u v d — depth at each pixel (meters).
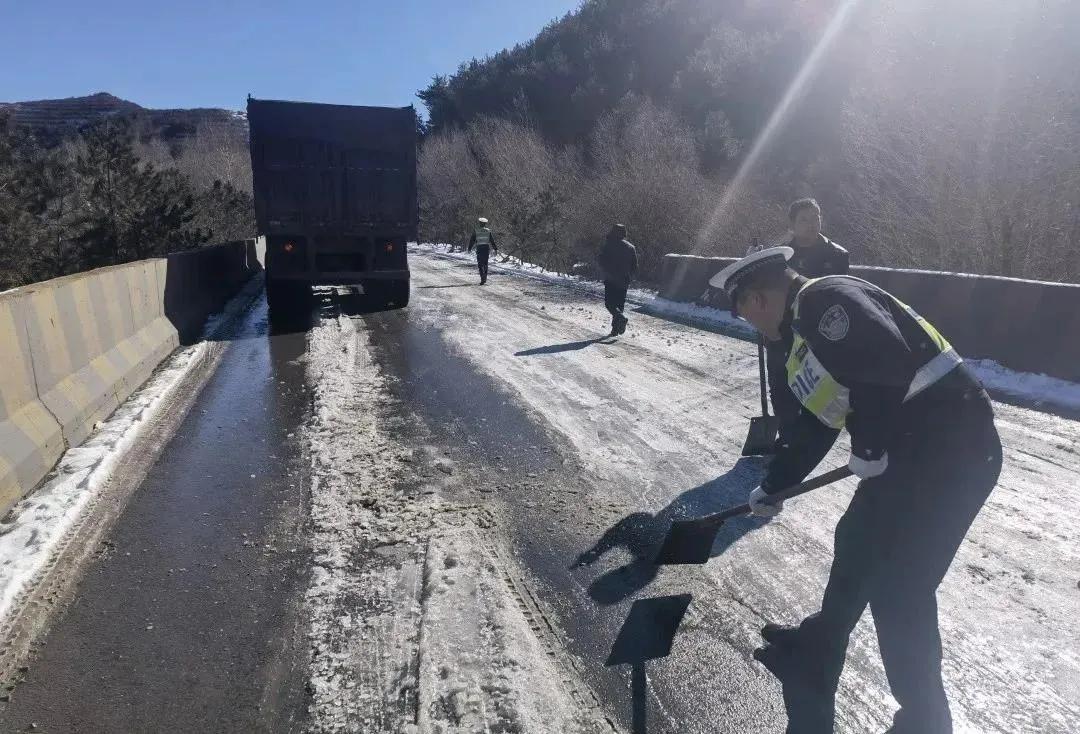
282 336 9.66
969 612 3.09
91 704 2.57
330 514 4.04
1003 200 11.37
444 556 3.55
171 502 4.27
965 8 12.59
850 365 2.03
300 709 2.53
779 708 2.53
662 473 4.68
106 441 5.15
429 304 12.84
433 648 2.84
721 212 17.97
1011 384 6.56
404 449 5.13
